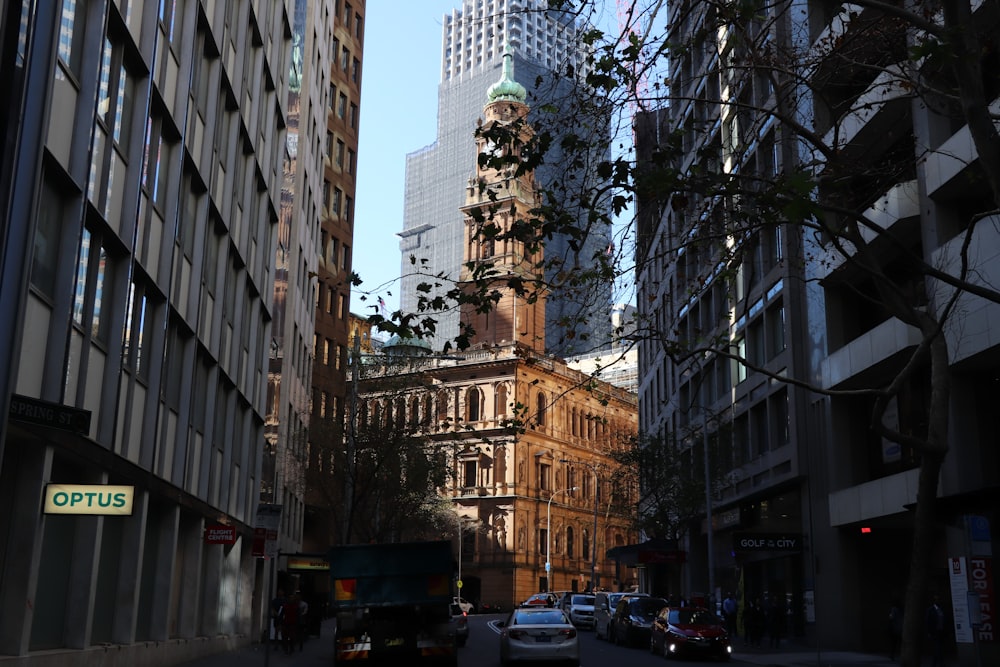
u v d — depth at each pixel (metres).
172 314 23.14
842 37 18.52
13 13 11.14
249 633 35.06
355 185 70.44
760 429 44.03
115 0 17.72
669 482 48.22
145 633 22.89
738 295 46.44
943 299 26.06
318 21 55.12
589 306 16.72
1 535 15.17
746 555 45.25
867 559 34.16
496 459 97.75
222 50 26.72
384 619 23.47
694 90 50.41
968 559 21.58
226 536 25.80
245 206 31.66
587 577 105.25
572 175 15.34
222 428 30.16
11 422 13.55
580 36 14.70
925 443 14.41
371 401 52.62
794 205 11.49
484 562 96.38
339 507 56.97
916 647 14.09
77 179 16.19
